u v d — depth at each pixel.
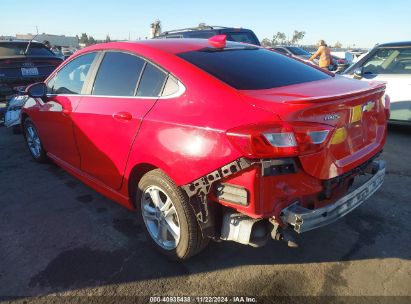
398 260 2.94
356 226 3.43
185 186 2.54
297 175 2.33
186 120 2.54
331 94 2.54
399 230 3.36
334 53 21.61
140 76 3.10
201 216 2.53
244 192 2.29
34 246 3.22
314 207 2.52
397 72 6.39
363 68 6.87
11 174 4.88
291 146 2.20
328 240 3.21
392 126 7.00
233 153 2.26
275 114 2.24
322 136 2.33
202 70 2.76
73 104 3.76
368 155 2.84
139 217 3.15
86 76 3.72
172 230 2.84
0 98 7.36
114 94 3.32
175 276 2.80
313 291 2.62
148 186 2.92
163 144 2.66
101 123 3.30
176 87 2.79
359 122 2.74
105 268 2.91
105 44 3.65
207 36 9.30
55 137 4.31
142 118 2.86
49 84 4.45
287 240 2.44
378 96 2.99
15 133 6.91
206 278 2.77
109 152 3.28
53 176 4.79
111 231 3.44
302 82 2.95
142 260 3.00
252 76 2.82
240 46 3.53
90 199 4.11
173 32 10.15
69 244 3.24
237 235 2.47
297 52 16.36
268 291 2.62
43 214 3.78
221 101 2.48
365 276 2.75
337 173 2.51
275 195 2.30
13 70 7.44
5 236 3.38
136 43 3.35
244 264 2.92
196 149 2.44
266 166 2.22
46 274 2.85
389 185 4.30
